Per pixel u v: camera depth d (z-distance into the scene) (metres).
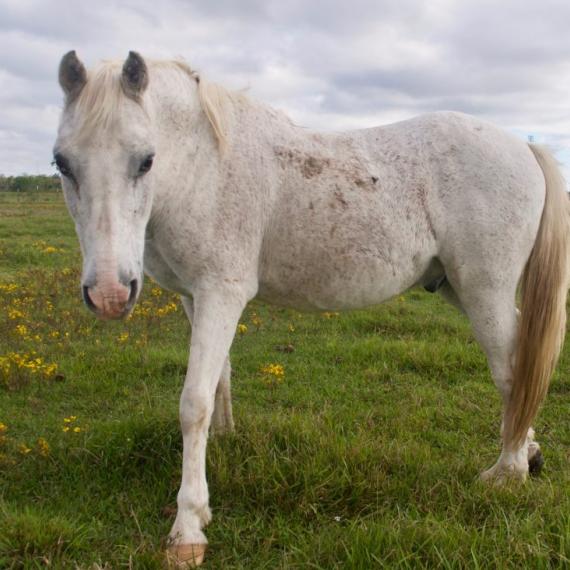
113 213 2.37
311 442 3.29
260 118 3.03
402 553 2.32
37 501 2.95
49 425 4.02
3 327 6.21
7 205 25.33
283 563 2.43
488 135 3.26
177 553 2.48
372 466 3.08
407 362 5.59
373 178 3.08
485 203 3.15
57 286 8.27
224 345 2.80
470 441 3.94
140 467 3.25
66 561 2.42
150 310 7.22
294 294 3.16
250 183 2.87
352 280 3.11
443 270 3.39
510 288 3.26
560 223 3.29
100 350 5.72
